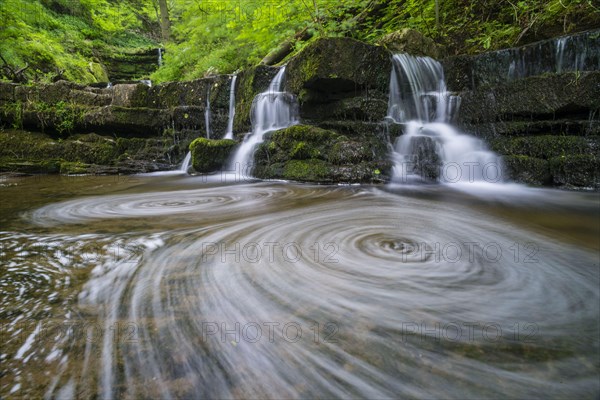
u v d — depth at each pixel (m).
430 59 7.40
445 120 6.74
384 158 5.69
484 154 5.55
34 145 8.49
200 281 1.92
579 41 5.72
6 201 4.62
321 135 5.90
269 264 2.18
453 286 1.87
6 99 8.77
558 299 1.73
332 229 2.98
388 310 1.61
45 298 1.70
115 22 18.64
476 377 1.17
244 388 1.13
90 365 1.21
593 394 1.11
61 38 14.84
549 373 1.20
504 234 2.83
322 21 9.36
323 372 1.20
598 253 2.38
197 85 8.63
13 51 11.32
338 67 6.27
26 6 11.88
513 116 5.86
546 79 5.46
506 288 1.84
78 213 3.80
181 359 1.26
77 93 8.89
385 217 3.40
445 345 1.34
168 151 8.48
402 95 6.96
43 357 1.25
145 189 5.68
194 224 3.23
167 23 15.38
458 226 3.05
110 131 8.86
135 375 1.17
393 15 10.16
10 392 1.08
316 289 1.83
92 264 2.17
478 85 6.95
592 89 5.04
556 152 5.02
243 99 8.09
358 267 2.12
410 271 2.07
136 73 18.16
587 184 4.66
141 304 1.65
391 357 1.27
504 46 7.82
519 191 4.75
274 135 6.53
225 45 12.70
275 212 3.73
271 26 9.78
